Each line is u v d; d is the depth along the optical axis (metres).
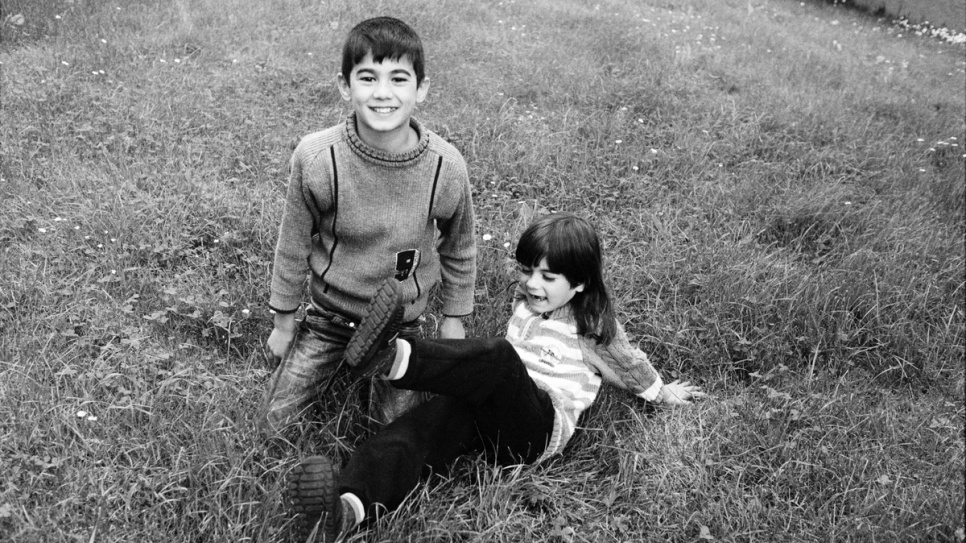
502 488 2.53
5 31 5.93
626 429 3.01
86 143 4.46
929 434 3.11
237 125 4.96
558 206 4.48
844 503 2.71
